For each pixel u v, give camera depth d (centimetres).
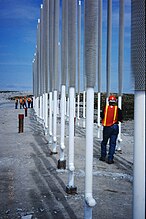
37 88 2425
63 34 689
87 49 376
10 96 11838
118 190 586
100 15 1068
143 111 237
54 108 934
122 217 454
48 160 854
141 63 242
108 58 1014
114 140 822
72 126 550
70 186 561
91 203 365
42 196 548
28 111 3922
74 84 555
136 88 241
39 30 1733
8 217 452
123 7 934
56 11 812
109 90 1022
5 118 2806
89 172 378
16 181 646
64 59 702
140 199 234
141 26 246
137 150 237
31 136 1422
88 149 378
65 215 461
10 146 1127
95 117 2416
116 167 779
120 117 828
